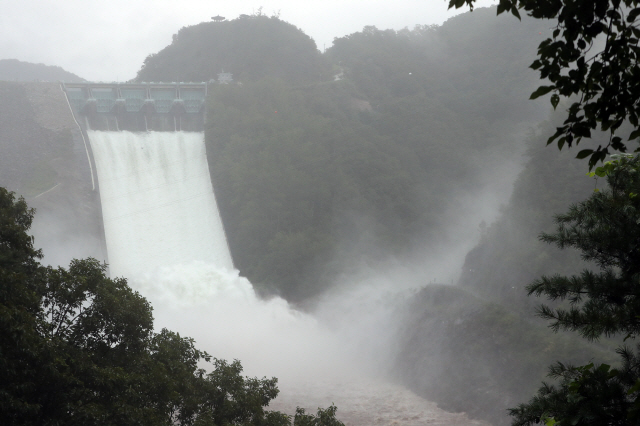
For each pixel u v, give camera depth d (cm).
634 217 1509
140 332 2947
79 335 2797
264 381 3478
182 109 16125
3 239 2659
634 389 945
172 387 2738
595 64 816
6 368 2122
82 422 2316
